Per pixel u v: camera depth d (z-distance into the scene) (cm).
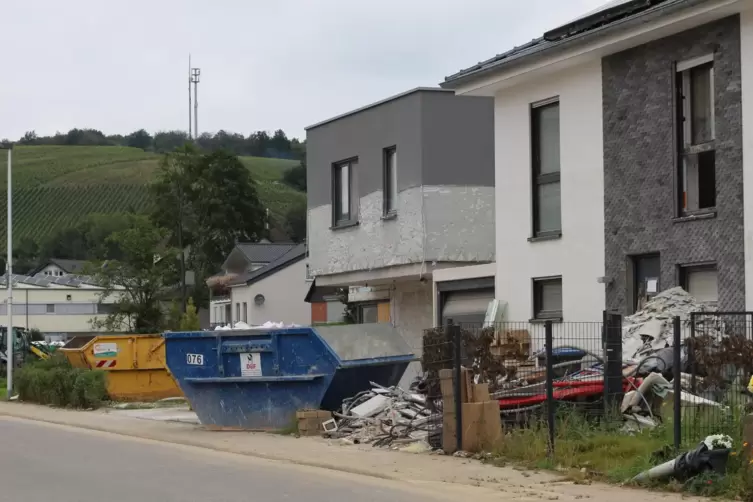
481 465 1362
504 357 1625
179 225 7462
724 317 1466
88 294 8281
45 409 2672
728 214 1694
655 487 1168
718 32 1714
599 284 1948
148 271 5994
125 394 2989
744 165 1667
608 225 1928
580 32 1928
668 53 1809
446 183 2472
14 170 13550
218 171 7719
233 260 6756
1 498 1155
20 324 8262
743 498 1089
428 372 1605
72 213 11819
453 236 2472
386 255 2575
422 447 1545
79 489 1216
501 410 1528
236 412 1928
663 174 1819
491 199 2498
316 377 1827
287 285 5950
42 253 10944
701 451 1150
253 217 7812
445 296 2427
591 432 1403
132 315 5938
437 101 2478
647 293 1862
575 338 1767
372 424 1733
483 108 2503
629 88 1888
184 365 1967
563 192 2034
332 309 5572
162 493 1181
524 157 2141
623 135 1900
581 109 1994
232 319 6197
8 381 3195
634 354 1683
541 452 1365
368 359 1864
